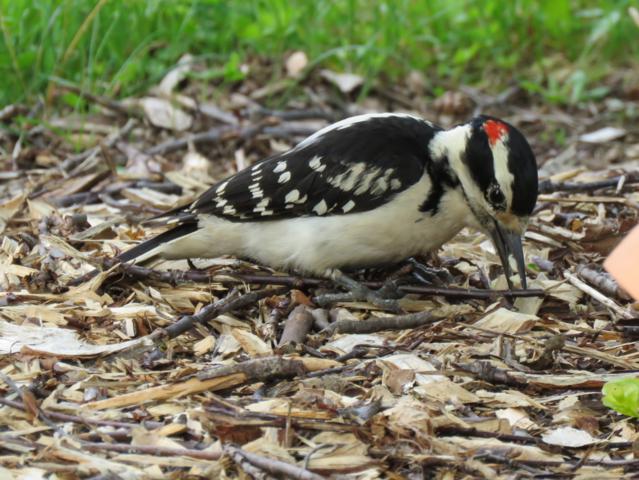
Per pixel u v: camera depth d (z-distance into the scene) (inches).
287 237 397.4
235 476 289.0
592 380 338.0
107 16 635.5
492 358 354.0
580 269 425.7
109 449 297.1
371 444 303.6
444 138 389.7
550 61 729.6
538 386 338.3
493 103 682.8
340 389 331.6
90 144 581.6
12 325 362.3
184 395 323.9
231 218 399.5
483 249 446.0
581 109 683.4
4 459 292.0
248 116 627.8
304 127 619.5
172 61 655.1
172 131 606.5
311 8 693.3
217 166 578.9
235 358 353.7
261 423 307.0
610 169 545.0
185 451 296.2
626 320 383.9
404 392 331.3
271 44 683.4
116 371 341.4
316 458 296.8
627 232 449.7
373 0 729.0
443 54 721.0
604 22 704.4
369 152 386.6
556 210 483.8
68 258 419.8
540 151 624.7
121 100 622.8
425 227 392.8
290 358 341.7
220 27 682.8
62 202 499.8
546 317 393.7
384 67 698.8
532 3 743.1
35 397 325.1
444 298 404.2
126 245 442.0
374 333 374.9
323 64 684.7
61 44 620.4
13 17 608.1
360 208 386.3
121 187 521.7
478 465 293.0
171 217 417.4
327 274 402.0
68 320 370.9
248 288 405.1
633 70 730.8
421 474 291.7
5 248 428.1
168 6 657.6
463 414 322.7
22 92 609.6
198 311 388.8
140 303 391.2
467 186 386.6
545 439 310.8
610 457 304.3
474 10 731.4
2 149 573.3
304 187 389.7
